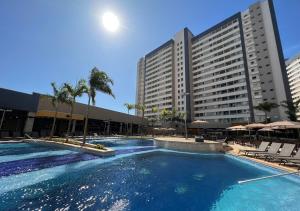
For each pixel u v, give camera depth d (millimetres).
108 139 31297
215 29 73375
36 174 8500
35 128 27797
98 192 6664
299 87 92562
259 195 6695
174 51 87125
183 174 9516
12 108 23156
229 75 65125
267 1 59469
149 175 9164
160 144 20516
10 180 7504
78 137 28531
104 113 40594
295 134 35062
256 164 11352
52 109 28969
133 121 51531
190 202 6035
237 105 60812
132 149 18609
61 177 8266
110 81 18969
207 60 73812
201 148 17203
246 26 63375
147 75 100688
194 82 77250
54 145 17844
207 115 69250
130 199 6152
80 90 19641
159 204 5824
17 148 16344
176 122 69875
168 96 83938
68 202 5715
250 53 60594
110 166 10773
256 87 57062
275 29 56594
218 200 6234
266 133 41344
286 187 7594
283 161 10641
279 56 54156
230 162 12891
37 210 5090
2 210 5035
